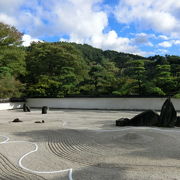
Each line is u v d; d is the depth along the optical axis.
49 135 8.02
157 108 19.09
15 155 5.51
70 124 10.98
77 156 5.37
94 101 22.12
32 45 29.30
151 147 5.86
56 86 23.36
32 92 24.41
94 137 7.39
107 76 22.23
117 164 4.62
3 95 22.69
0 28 21.73
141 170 4.20
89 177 3.92
